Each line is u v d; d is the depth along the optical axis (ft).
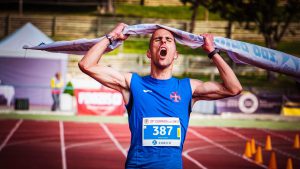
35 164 41.27
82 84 88.17
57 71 86.53
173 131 14.39
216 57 14.62
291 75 15.43
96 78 14.61
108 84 14.75
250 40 142.20
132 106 14.64
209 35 14.89
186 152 50.42
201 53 128.06
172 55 14.55
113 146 52.11
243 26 142.92
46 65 86.48
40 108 82.69
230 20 112.27
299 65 15.23
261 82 112.68
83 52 16.03
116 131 62.85
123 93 14.85
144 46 132.16
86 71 14.51
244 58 15.16
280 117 84.33
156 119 14.40
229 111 84.02
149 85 14.62
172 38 14.57
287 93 99.76
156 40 14.52
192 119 79.20
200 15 158.20
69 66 109.91
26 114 75.56
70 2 163.53
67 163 42.29
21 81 86.43
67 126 65.46
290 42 140.05
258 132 67.82
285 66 15.20
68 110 81.56
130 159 14.48
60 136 57.26
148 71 113.70
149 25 14.64
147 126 14.39
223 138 60.95
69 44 15.65
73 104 84.64
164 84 14.62
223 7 111.96
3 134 56.85
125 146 52.39
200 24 143.95
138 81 14.71
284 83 111.86
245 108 84.23
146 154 14.35
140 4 167.63
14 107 81.15
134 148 14.51
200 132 65.36
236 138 61.52
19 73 86.33
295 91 99.60
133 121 14.57
